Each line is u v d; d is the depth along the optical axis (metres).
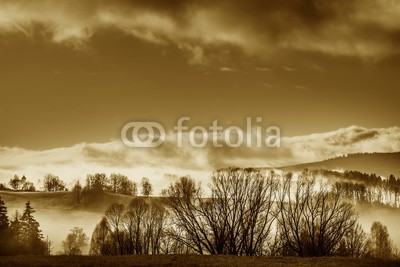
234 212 60.88
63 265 42.19
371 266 42.00
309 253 59.31
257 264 42.50
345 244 63.44
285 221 62.62
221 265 41.97
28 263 43.28
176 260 45.19
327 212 62.12
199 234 60.97
